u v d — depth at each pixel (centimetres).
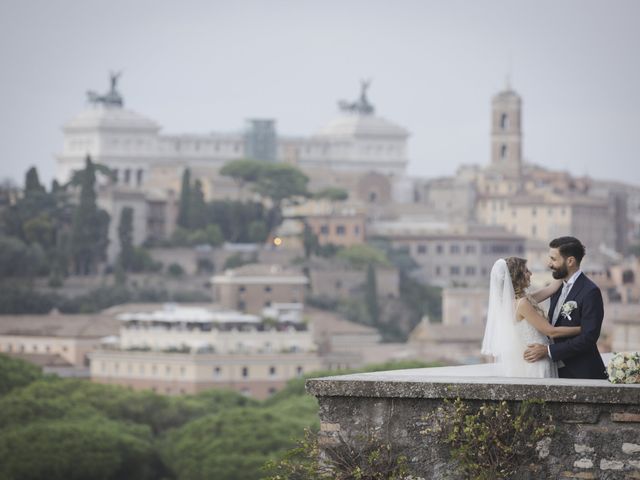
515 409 2666
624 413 2630
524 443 2648
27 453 16238
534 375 2997
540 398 2650
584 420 2641
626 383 2700
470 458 2656
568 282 3045
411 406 2703
